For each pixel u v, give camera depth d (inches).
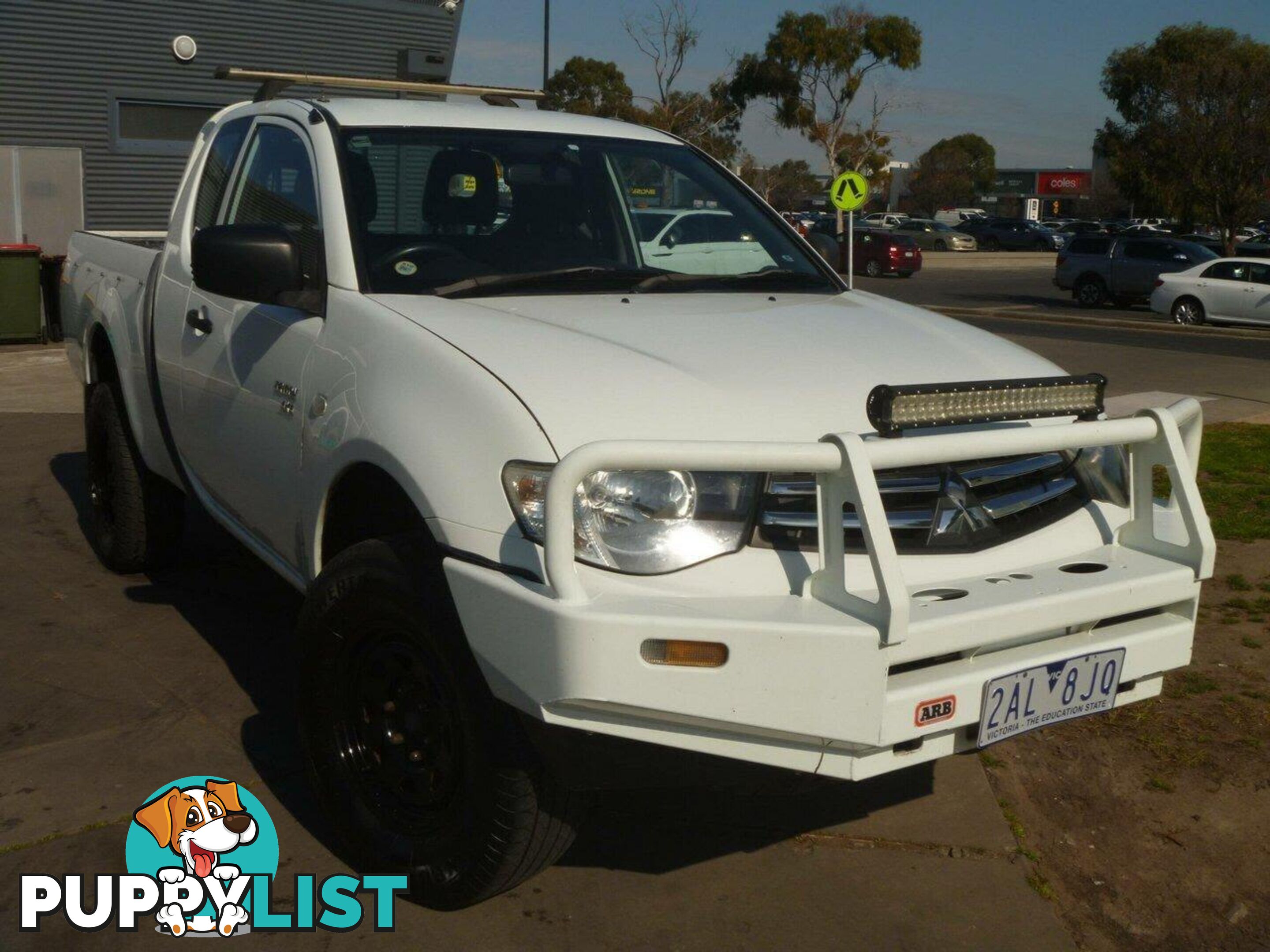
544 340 116.5
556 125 166.2
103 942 113.1
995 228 2258.9
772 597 100.5
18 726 155.2
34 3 686.5
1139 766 156.4
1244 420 436.5
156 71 726.5
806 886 125.2
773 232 169.6
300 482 131.6
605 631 93.8
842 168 2014.0
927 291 1232.2
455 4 817.5
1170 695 177.3
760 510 103.7
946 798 143.9
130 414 194.9
